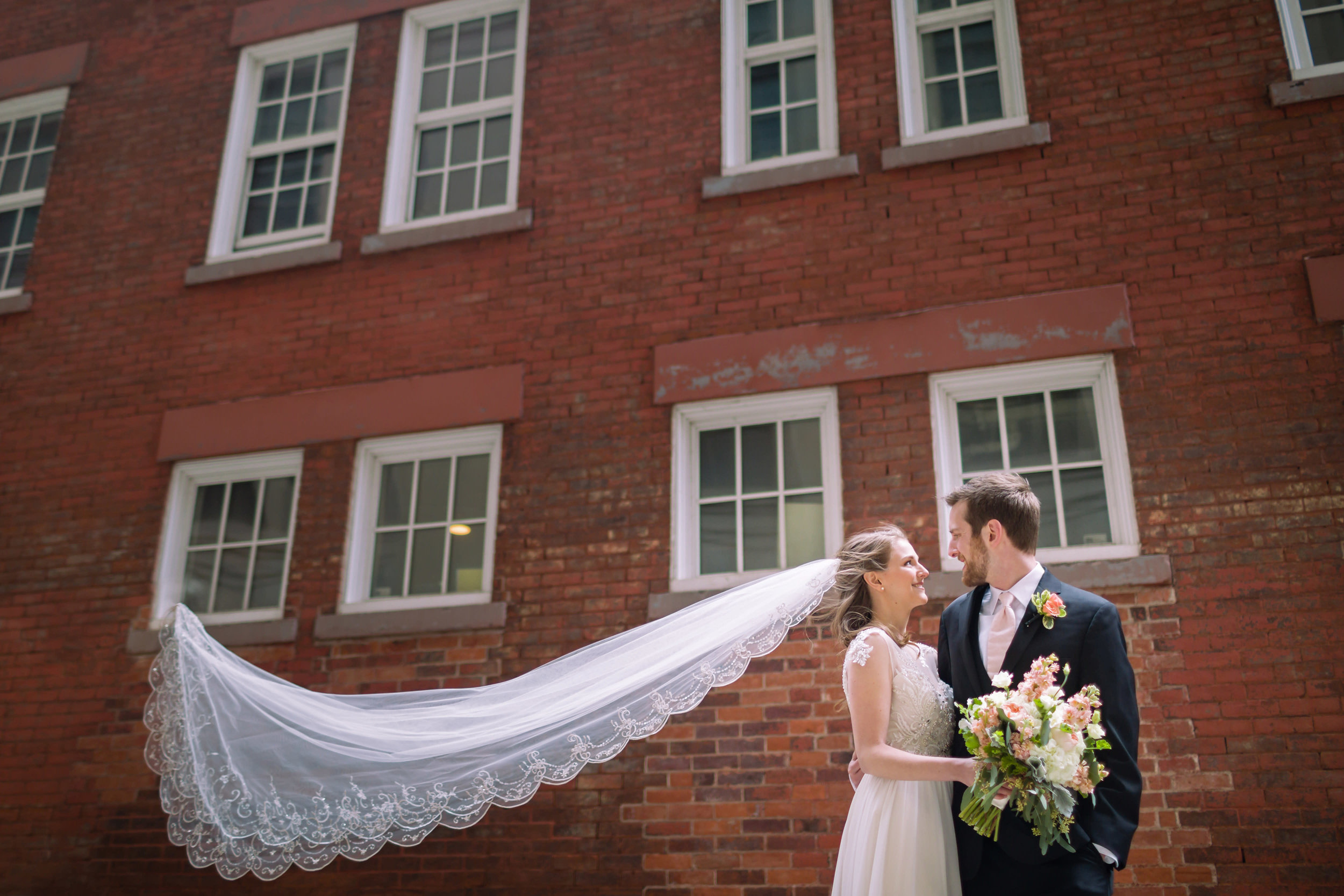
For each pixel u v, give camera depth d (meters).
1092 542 5.19
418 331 6.60
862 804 3.15
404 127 7.26
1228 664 4.69
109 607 6.53
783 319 5.94
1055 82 5.88
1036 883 2.82
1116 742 2.81
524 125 6.90
